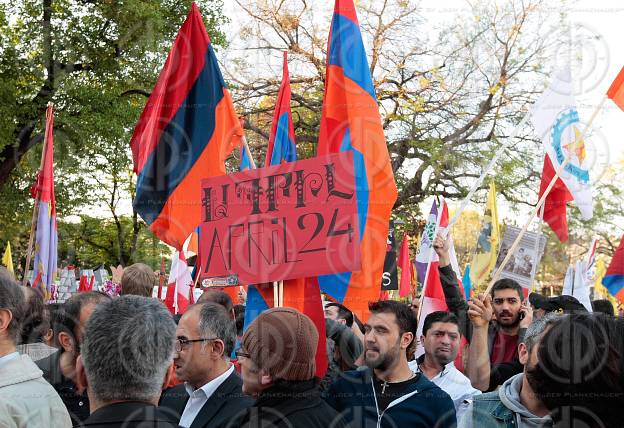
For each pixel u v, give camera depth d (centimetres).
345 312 502
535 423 221
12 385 251
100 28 1512
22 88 1533
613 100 445
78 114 1498
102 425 212
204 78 469
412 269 975
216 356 315
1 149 1473
